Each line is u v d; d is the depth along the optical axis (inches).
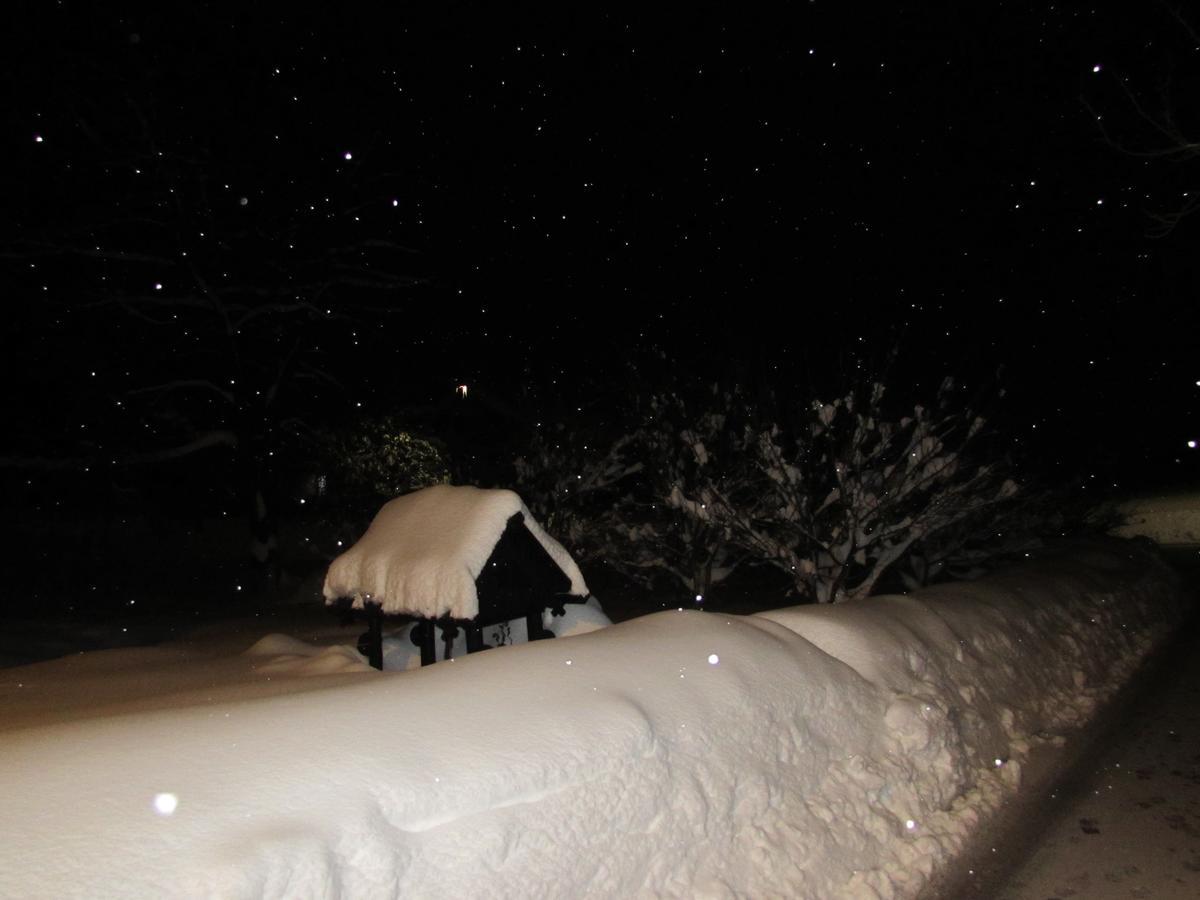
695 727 154.9
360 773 114.7
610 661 162.7
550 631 295.7
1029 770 239.3
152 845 96.5
